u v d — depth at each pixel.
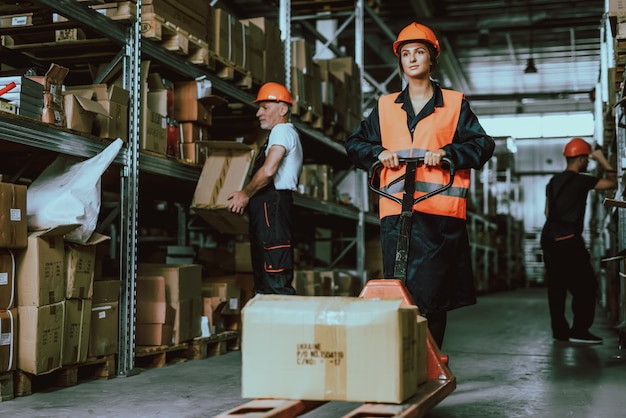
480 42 17.84
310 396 2.28
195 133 5.77
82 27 4.79
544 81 24.59
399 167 3.45
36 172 5.71
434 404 2.48
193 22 5.59
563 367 5.04
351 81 9.38
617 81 5.70
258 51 6.76
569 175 6.80
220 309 5.77
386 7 17.22
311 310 2.31
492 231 21.06
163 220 8.70
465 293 3.45
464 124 3.51
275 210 5.03
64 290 3.98
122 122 4.69
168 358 5.30
